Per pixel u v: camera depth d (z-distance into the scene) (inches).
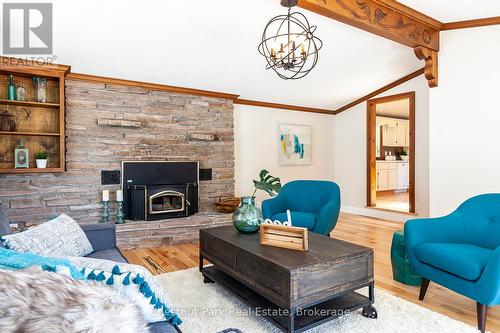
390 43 154.3
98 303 31.5
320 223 133.1
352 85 208.2
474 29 131.9
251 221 100.0
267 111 224.7
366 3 114.2
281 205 153.5
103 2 102.7
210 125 186.4
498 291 70.7
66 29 114.0
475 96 131.4
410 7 122.9
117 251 92.0
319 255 76.4
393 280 108.8
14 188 137.9
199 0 106.4
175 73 157.9
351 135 247.0
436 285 104.8
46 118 146.5
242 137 213.3
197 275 112.2
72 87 148.3
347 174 251.0
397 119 364.2
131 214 156.9
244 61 154.6
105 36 120.8
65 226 83.9
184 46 134.6
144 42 128.0
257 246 85.3
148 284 45.6
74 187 149.1
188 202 168.9
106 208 149.6
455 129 137.0
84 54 131.7
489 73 127.9
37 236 72.8
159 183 165.5
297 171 240.4
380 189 336.2
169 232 156.0
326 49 155.0
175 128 174.4
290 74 175.8
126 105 160.6
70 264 43.4
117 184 158.6
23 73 135.3
